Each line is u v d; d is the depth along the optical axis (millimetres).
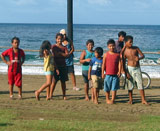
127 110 16016
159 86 25047
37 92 18031
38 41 109125
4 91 20891
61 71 18297
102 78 17344
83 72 18500
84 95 20219
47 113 14727
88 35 153000
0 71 32969
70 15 25094
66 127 12164
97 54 17438
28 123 12609
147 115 14875
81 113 14984
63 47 18422
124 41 17469
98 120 13766
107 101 17734
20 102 17359
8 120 13047
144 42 107250
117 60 17219
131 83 17438
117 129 12117
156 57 55938
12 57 18078
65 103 17469
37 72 32250
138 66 17516
